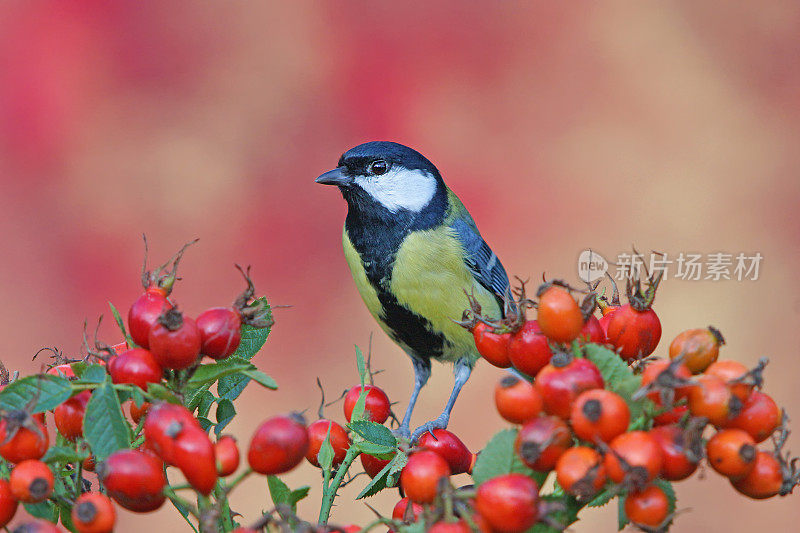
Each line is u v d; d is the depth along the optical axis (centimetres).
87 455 302
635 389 285
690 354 298
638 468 263
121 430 296
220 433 359
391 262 751
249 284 323
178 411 291
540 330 320
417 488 319
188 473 284
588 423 269
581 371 283
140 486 284
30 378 298
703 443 283
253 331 363
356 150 756
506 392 286
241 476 291
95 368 302
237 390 364
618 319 335
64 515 316
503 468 290
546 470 281
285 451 288
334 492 357
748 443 281
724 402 280
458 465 382
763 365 290
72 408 325
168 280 330
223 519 303
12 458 294
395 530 296
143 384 305
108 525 285
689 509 275
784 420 293
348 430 382
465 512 282
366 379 405
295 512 302
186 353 303
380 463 388
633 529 279
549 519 269
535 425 277
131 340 328
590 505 303
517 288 327
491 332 333
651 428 294
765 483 291
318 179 755
